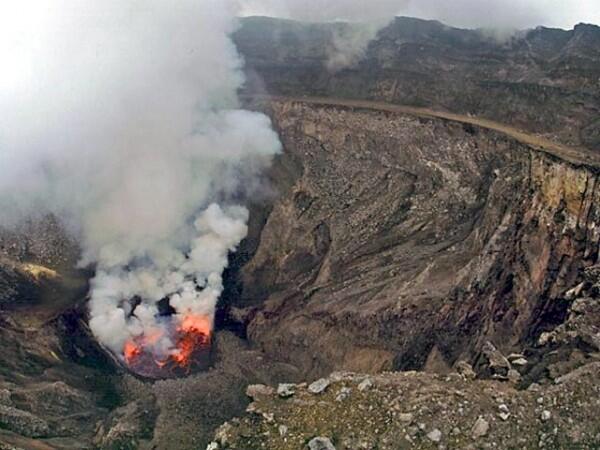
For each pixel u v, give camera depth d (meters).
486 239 81.38
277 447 44.81
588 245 69.81
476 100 105.81
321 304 89.12
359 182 101.12
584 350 50.22
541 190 76.75
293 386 50.19
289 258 100.00
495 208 82.12
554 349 52.50
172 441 65.44
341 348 83.50
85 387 76.94
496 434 42.19
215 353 89.75
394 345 80.12
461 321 77.69
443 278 82.12
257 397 49.66
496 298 75.94
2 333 79.31
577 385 44.47
